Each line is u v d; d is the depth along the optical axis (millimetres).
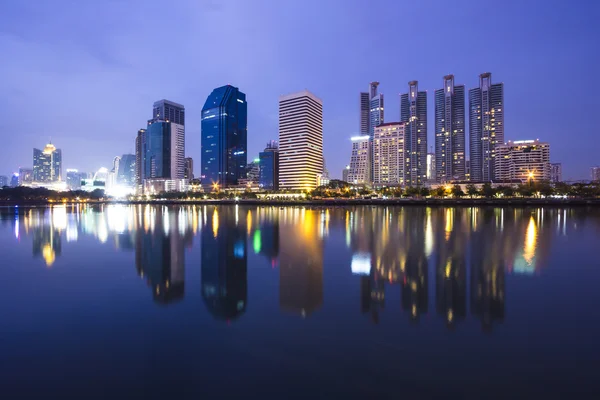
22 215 101375
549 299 18734
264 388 10602
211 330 14758
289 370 11586
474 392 10312
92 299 19062
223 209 149500
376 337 13961
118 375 11375
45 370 11656
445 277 23578
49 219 82875
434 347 13133
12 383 10922
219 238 45062
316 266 27250
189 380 11047
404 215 92062
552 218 78500
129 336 14219
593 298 18859
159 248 36844
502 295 19453
